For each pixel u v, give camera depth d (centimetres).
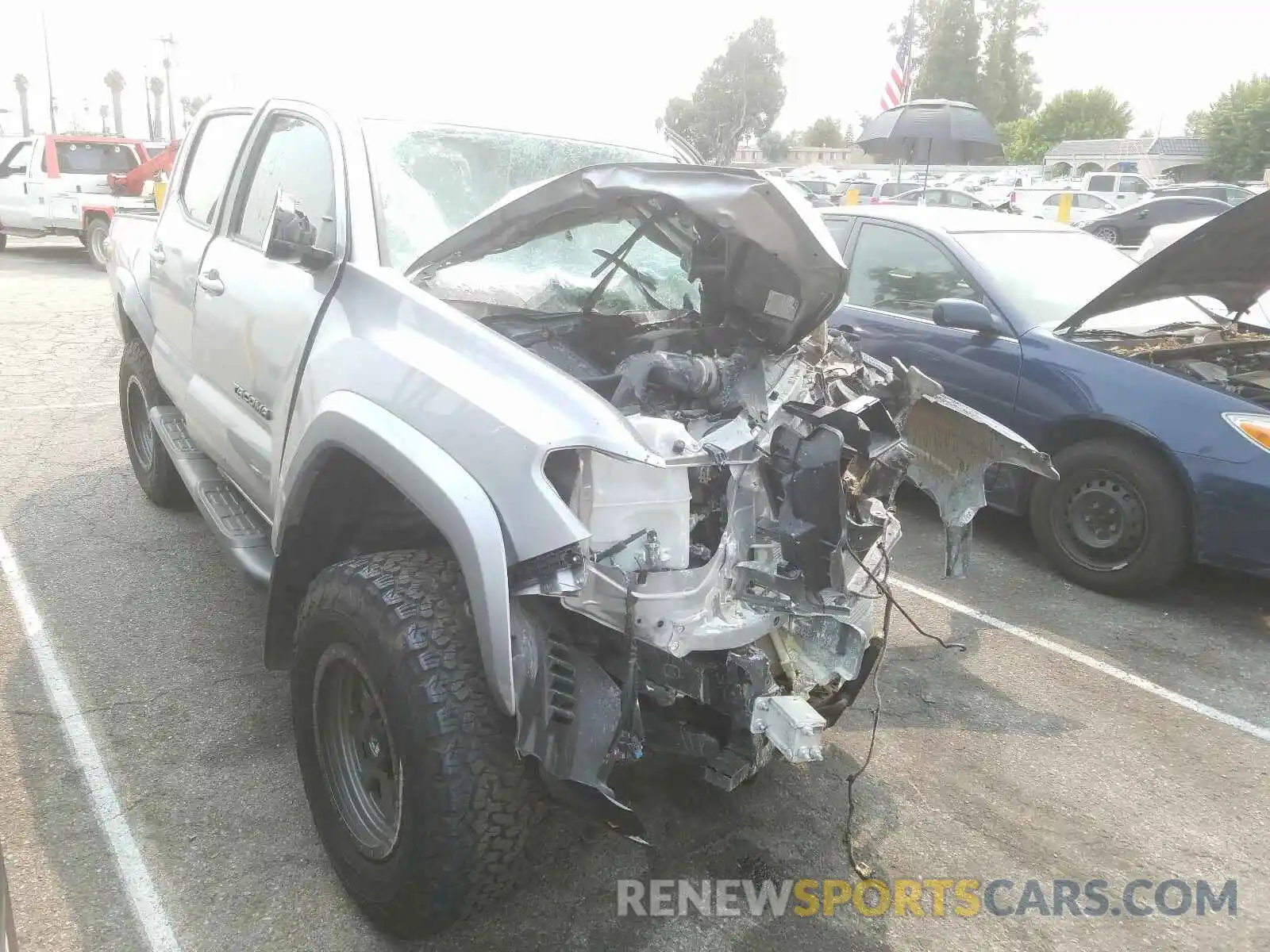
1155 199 2189
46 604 422
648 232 307
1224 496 456
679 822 314
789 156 6247
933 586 516
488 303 317
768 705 245
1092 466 505
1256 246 469
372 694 239
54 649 386
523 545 221
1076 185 3344
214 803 303
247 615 421
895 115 1385
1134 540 496
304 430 282
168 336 438
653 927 268
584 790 224
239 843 287
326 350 285
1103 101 7019
